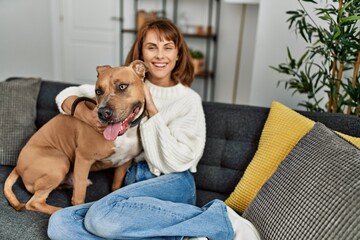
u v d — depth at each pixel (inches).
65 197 57.6
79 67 183.2
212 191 63.4
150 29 61.3
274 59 98.7
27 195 56.8
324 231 35.8
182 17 158.4
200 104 61.2
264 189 46.0
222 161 63.0
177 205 46.1
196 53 154.0
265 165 53.9
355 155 39.3
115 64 176.2
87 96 60.7
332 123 57.2
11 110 66.5
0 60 158.4
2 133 64.9
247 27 146.9
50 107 72.0
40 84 74.1
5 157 65.0
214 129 64.5
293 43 93.8
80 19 175.8
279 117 57.5
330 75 67.5
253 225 45.2
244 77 152.7
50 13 177.6
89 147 53.6
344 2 59.3
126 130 51.9
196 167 64.0
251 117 63.1
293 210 39.6
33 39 171.8
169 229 40.9
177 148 53.0
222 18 152.2
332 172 38.8
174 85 64.2
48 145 57.6
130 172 59.9
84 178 54.8
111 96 49.2
